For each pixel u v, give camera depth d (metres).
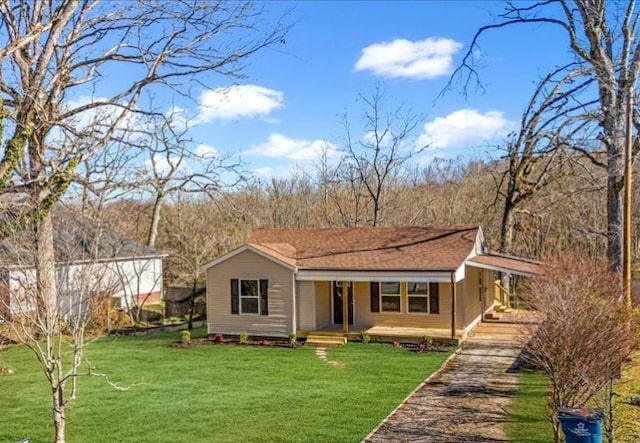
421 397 13.92
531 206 33.78
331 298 24.20
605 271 17.91
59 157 16.11
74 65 19.05
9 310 11.27
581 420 8.72
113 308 27.47
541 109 23.08
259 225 38.22
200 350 20.95
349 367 17.59
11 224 13.38
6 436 11.70
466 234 24.06
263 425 11.98
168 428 11.91
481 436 10.91
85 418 12.69
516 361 17.70
